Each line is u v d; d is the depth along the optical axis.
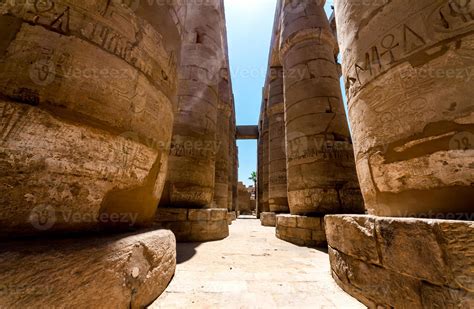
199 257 3.76
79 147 1.67
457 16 1.74
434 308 1.38
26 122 1.44
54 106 1.57
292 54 6.90
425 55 1.87
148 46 2.47
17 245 1.26
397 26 2.12
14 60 1.49
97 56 1.88
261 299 2.12
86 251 1.42
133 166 2.13
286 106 6.74
